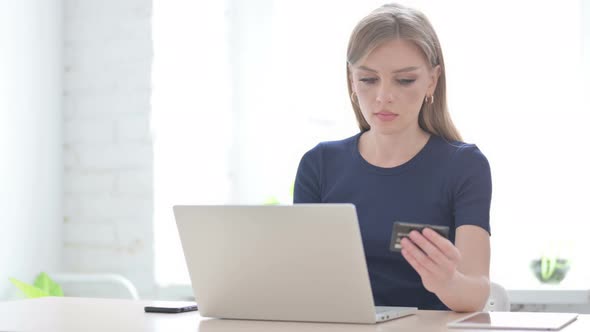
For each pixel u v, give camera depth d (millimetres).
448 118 2139
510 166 3236
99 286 3428
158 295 3338
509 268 3213
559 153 3189
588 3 3152
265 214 1531
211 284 1630
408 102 1955
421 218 2035
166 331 1466
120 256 3416
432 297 2002
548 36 3211
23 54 3305
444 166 2045
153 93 3387
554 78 3205
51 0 3459
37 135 3379
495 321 1498
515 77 3242
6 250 3205
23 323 1585
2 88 3197
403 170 2082
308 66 3527
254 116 3594
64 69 3527
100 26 3465
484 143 3264
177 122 3477
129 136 3412
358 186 2127
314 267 1522
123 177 3420
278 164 3564
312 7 3521
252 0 3590
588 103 3148
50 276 3320
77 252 3490
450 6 3307
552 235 3182
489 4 3268
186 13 3504
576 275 3109
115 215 3428
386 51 1924
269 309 1595
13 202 3246
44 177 3414
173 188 3453
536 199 3209
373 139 2164
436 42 2045
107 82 3453
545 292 2838
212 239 1598
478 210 1937
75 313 1750
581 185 3150
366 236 2061
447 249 1519
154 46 3383
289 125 3553
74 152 3506
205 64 3562
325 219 1482
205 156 3557
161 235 3404
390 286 2025
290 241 1523
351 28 3471
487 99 3266
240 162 3604
